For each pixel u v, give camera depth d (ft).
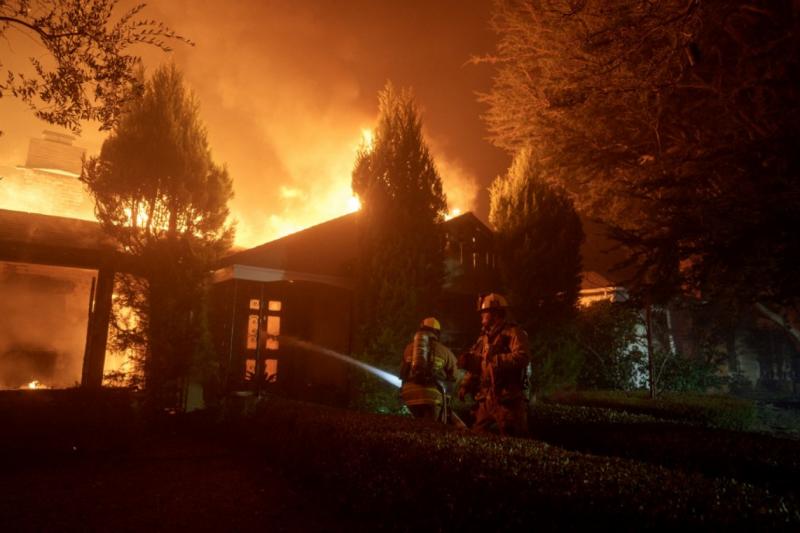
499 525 10.68
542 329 35.40
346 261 37.45
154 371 28.25
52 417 23.50
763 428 34.96
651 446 17.38
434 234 33.50
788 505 8.76
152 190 29.89
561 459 11.94
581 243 38.29
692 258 19.67
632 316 46.68
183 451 24.20
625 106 27.86
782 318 34.65
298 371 40.37
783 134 17.81
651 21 24.63
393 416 19.92
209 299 32.24
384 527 13.93
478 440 13.97
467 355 18.67
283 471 20.17
